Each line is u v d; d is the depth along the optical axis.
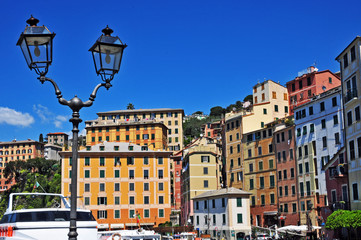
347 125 50.75
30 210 16.81
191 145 126.38
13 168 184.88
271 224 91.88
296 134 86.06
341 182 52.38
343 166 51.78
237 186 103.62
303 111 84.69
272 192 92.50
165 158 107.56
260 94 109.19
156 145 139.38
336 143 75.69
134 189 105.06
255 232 84.69
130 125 141.25
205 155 105.00
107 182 104.44
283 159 89.94
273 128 94.31
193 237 79.12
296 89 104.94
